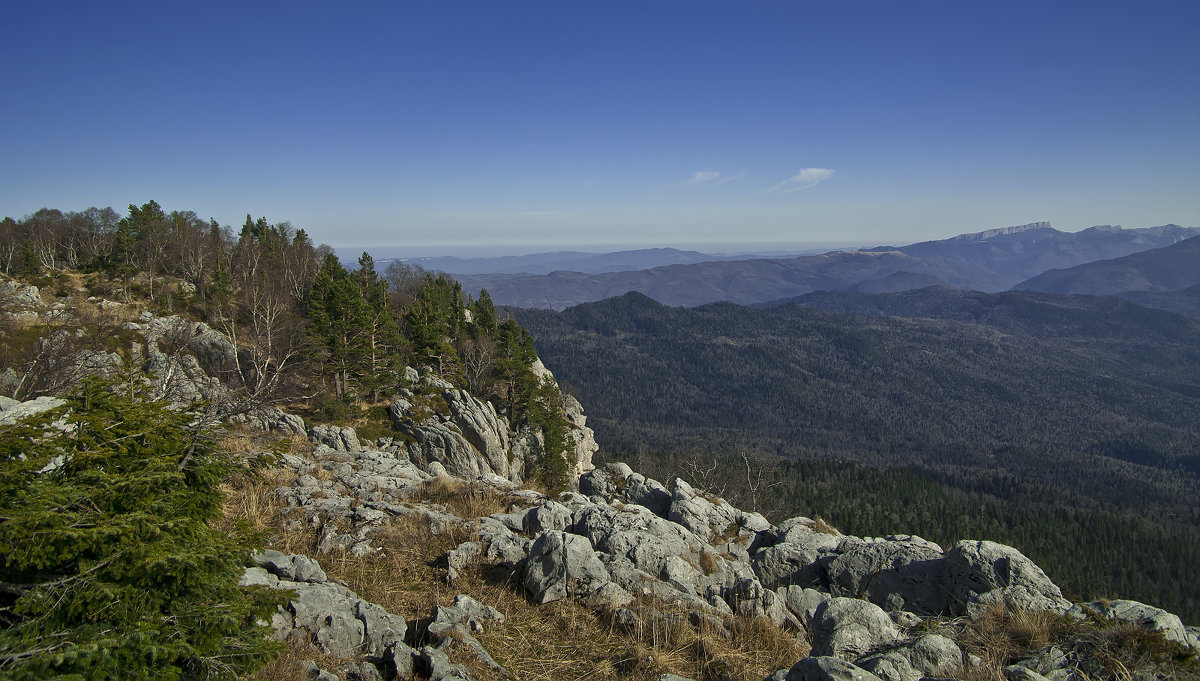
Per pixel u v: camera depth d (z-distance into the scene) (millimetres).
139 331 49812
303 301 66000
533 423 57312
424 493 15336
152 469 6262
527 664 8195
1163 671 6602
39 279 60188
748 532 16172
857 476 154250
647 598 10211
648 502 19172
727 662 8461
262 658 6148
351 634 7953
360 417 47750
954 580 11078
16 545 5125
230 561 6277
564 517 13422
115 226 82688
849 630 8039
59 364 35469
